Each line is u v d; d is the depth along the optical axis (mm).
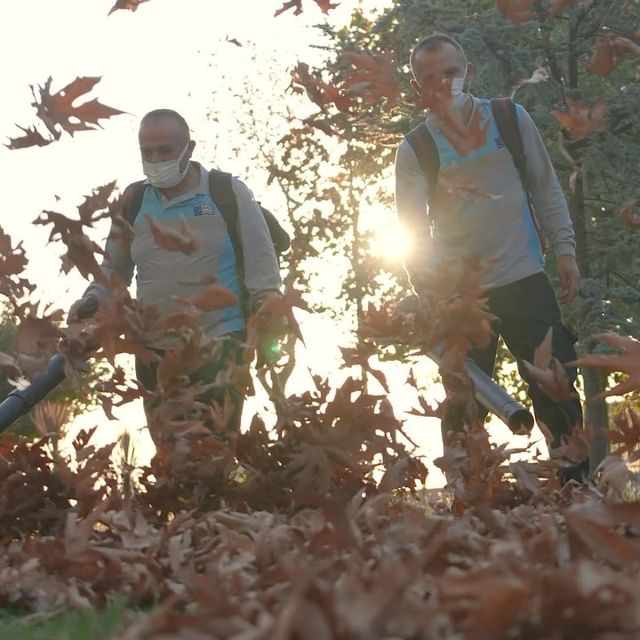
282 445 4098
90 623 2430
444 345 3936
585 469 4703
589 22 12969
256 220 5039
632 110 13625
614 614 1692
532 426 4238
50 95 3207
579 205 14469
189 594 2691
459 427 4699
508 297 5141
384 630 1688
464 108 4812
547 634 1718
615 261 14906
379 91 3518
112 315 3748
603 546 1959
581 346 13172
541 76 3580
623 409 3744
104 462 4094
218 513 3449
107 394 4027
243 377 4031
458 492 4004
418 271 3939
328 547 2689
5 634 2393
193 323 3809
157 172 4891
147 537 3318
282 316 3994
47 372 4418
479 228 5109
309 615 1638
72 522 3008
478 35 13352
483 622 1661
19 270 3682
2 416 4348
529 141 5188
